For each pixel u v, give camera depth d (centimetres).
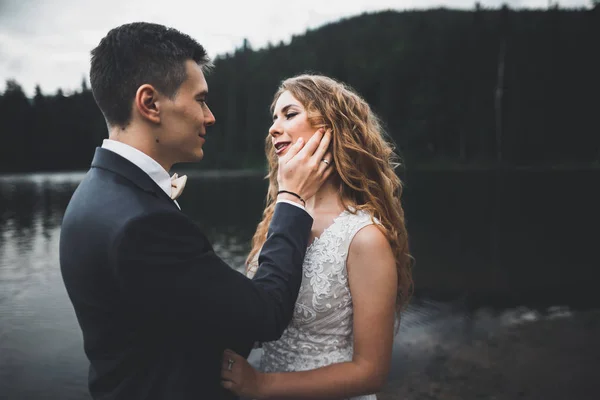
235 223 1473
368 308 142
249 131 6350
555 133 5438
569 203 1923
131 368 115
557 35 5794
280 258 129
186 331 112
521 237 1184
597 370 406
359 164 166
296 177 144
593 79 5466
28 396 377
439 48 6112
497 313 581
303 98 166
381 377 141
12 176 4581
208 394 122
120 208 110
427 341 488
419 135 5731
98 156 123
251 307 114
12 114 5838
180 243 111
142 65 120
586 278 760
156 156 126
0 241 1192
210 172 5209
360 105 174
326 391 136
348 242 146
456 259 925
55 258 966
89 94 6150
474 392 371
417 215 1625
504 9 6094
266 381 133
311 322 149
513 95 5572
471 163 5359
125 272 105
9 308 618
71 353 468
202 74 130
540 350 459
